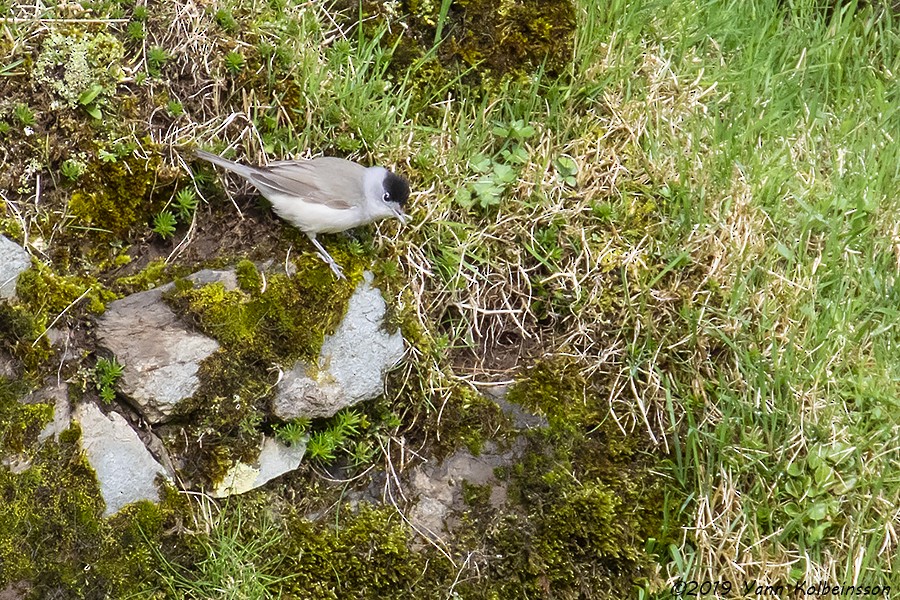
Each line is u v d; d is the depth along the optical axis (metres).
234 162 1.29
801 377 1.34
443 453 1.30
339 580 1.26
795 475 1.31
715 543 1.30
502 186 1.36
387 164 1.35
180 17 1.33
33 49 1.30
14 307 1.24
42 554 1.21
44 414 1.23
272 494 1.27
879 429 1.33
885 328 1.38
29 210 1.27
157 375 1.24
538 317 1.35
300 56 1.35
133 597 1.22
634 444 1.32
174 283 1.26
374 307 1.29
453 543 1.28
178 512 1.24
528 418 1.31
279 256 1.29
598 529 1.29
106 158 1.29
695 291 1.35
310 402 1.27
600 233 1.36
